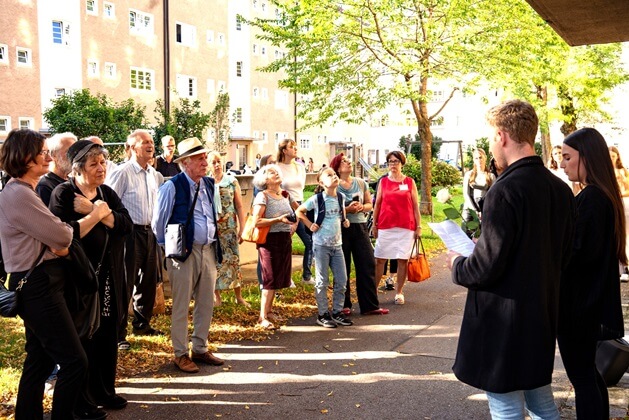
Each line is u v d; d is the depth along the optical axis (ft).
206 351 20.56
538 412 11.57
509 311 10.47
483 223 10.65
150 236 22.47
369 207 27.30
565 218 11.03
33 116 100.42
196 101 92.32
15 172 13.55
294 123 175.83
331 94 66.49
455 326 25.52
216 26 143.74
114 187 21.71
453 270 11.13
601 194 13.35
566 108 90.43
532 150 11.02
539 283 10.50
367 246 27.58
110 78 115.03
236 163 152.05
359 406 16.99
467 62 60.29
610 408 15.99
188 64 135.13
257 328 24.91
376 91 65.16
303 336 24.00
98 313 15.17
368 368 20.21
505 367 10.42
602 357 16.56
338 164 27.55
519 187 10.51
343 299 25.86
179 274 19.57
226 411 16.58
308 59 63.52
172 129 85.20
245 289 31.48
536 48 60.59
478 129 198.29
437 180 102.53
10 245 13.57
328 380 19.06
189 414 16.35
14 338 22.61
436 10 60.34
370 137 214.48
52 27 103.24
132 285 21.50
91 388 16.37
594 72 85.15
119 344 21.36
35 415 14.25
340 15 60.64
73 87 107.14
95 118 76.07
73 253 14.07
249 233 24.34
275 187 24.79
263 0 161.17
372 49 62.28
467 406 16.97
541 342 10.43
